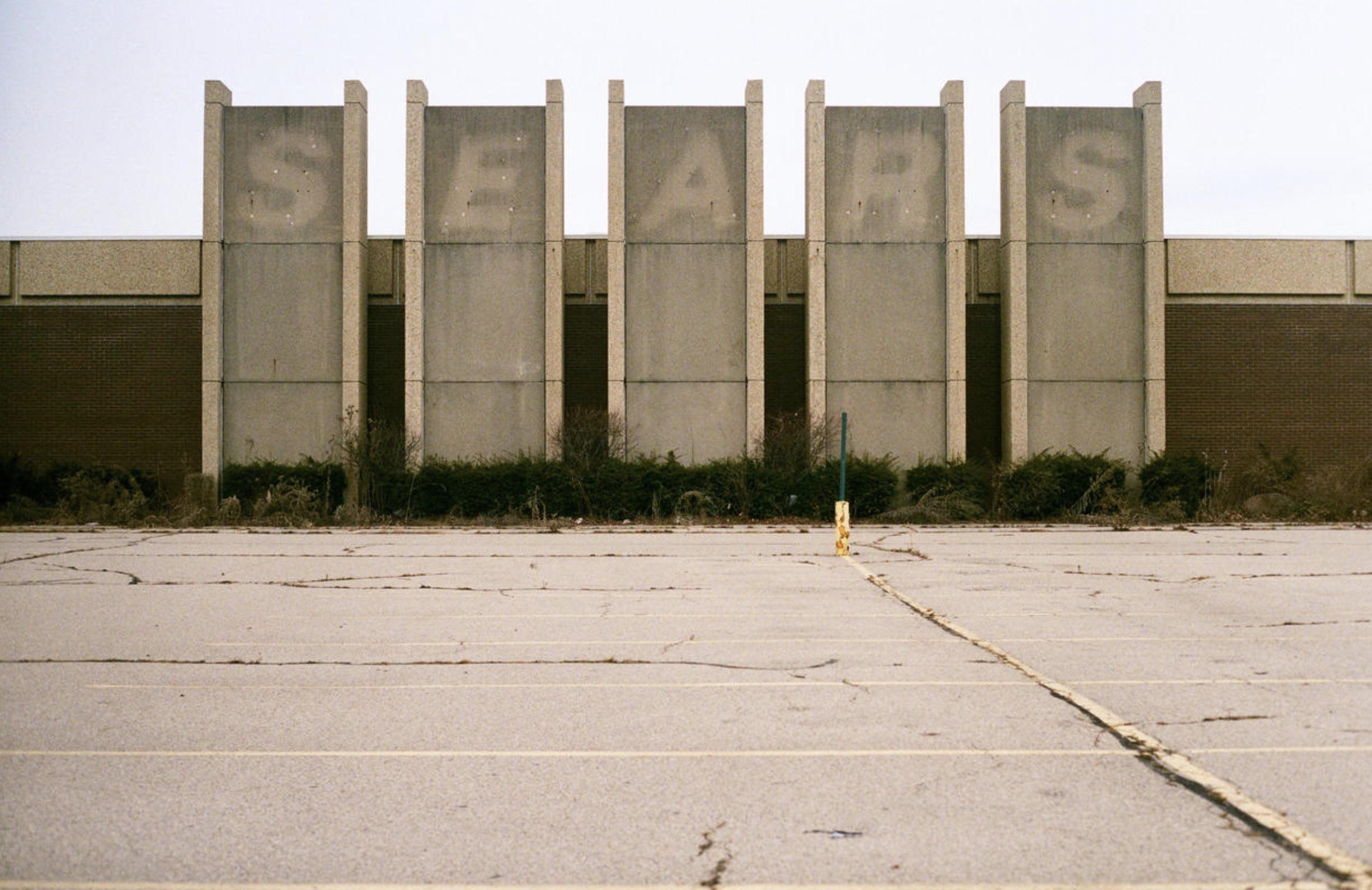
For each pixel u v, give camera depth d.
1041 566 18.47
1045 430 32.31
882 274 32.16
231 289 32.19
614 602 14.23
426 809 5.98
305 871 5.14
